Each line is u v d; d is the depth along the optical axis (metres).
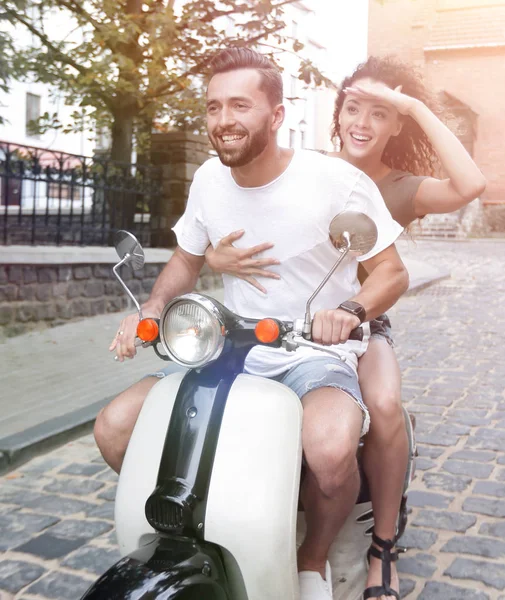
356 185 2.34
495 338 7.86
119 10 8.68
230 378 2.12
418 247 20.48
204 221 2.50
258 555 1.95
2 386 5.56
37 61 10.41
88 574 3.05
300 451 2.06
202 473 2.00
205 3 9.55
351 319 2.02
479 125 26.20
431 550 3.19
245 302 2.45
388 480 2.52
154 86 9.38
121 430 2.35
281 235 2.33
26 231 8.27
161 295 2.59
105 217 9.21
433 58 26.52
